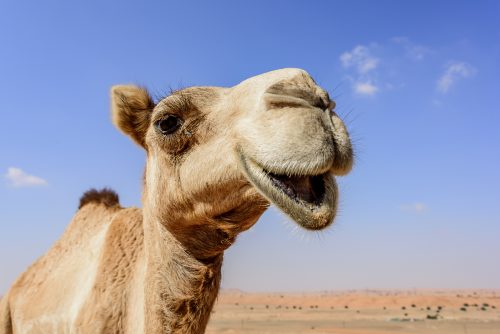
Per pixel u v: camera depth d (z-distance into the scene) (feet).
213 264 2.87
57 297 3.35
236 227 2.76
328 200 2.18
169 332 2.79
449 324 34.78
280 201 2.23
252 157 2.34
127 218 3.42
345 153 2.22
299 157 2.18
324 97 2.33
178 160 2.80
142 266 3.03
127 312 2.99
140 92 3.13
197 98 2.80
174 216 2.82
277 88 2.38
